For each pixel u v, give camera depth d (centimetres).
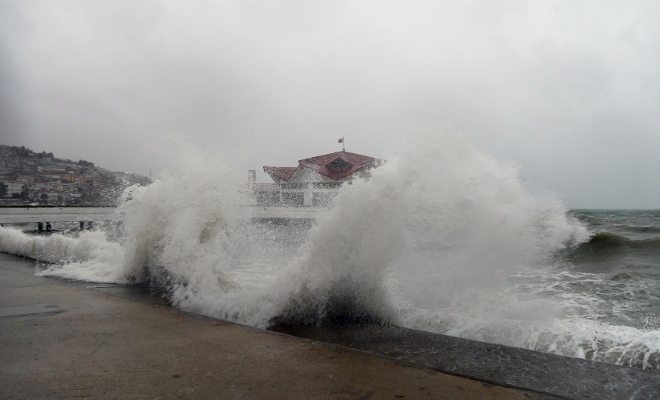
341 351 257
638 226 1780
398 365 233
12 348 257
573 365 244
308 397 186
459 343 289
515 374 229
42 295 442
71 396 184
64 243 779
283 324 348
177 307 388
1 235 912
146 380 204
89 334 291
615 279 659
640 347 293
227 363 232
